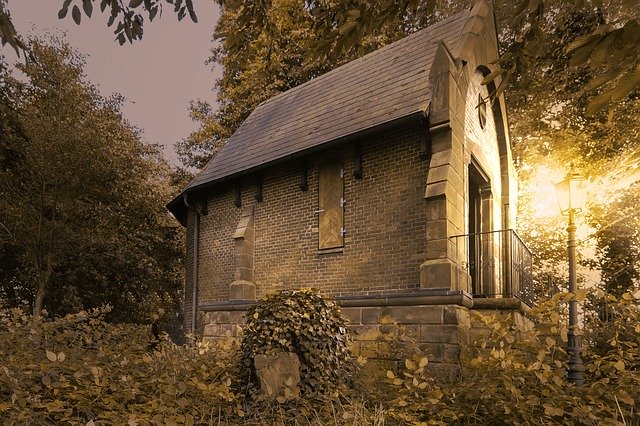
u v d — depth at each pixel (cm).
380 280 988
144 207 2039
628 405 516
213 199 1441
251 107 2369
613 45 193
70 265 1797
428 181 888
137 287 1994
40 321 799
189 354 726
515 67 332
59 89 1848
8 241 1605
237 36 595
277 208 1223
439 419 523
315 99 1391
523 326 858
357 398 609
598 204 1570
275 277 1193
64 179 1627
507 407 500
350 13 374
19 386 474
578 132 1672
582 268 1608
